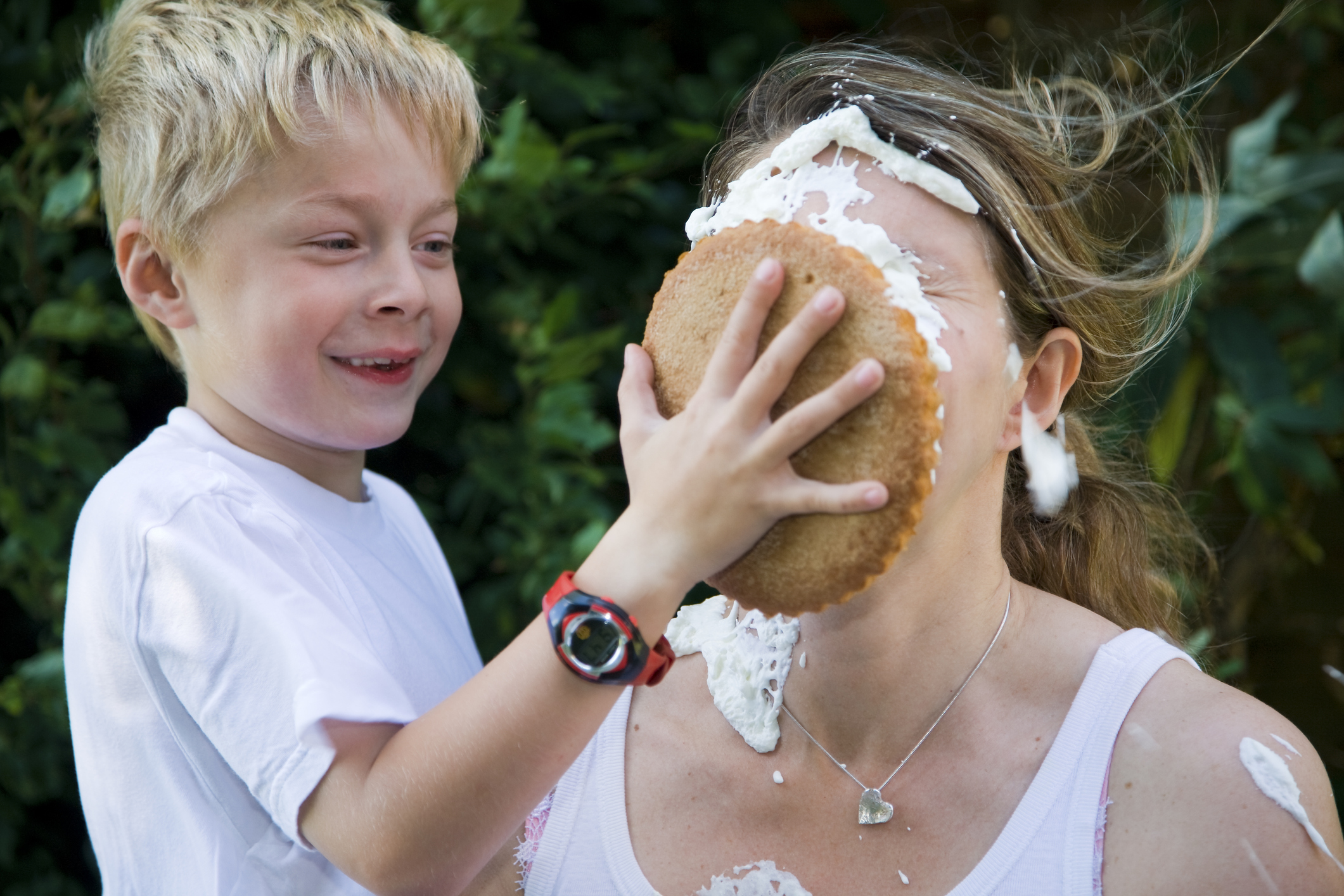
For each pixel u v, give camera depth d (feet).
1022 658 3.64
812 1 11.95
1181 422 8.60
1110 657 3.54
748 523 2.89
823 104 3.77
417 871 3.36
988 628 3.65
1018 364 3.52
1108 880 3.27
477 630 7.98
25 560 7.43
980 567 3.61
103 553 4.23
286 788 3.57
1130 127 6.15
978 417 3.34
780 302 2.93
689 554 2.96
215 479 4.22
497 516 8.80
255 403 4.51
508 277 8.75
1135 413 7.26
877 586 3.45
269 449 4.67
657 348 3.22
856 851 3.51
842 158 3.45
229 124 4.21
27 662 8.04
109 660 4.22
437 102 4.63
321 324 4.34
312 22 4.51
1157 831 3.25
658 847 3.69
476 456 8.04
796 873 3.52
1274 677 10.31
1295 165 8.10
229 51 4.32
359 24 4.64
